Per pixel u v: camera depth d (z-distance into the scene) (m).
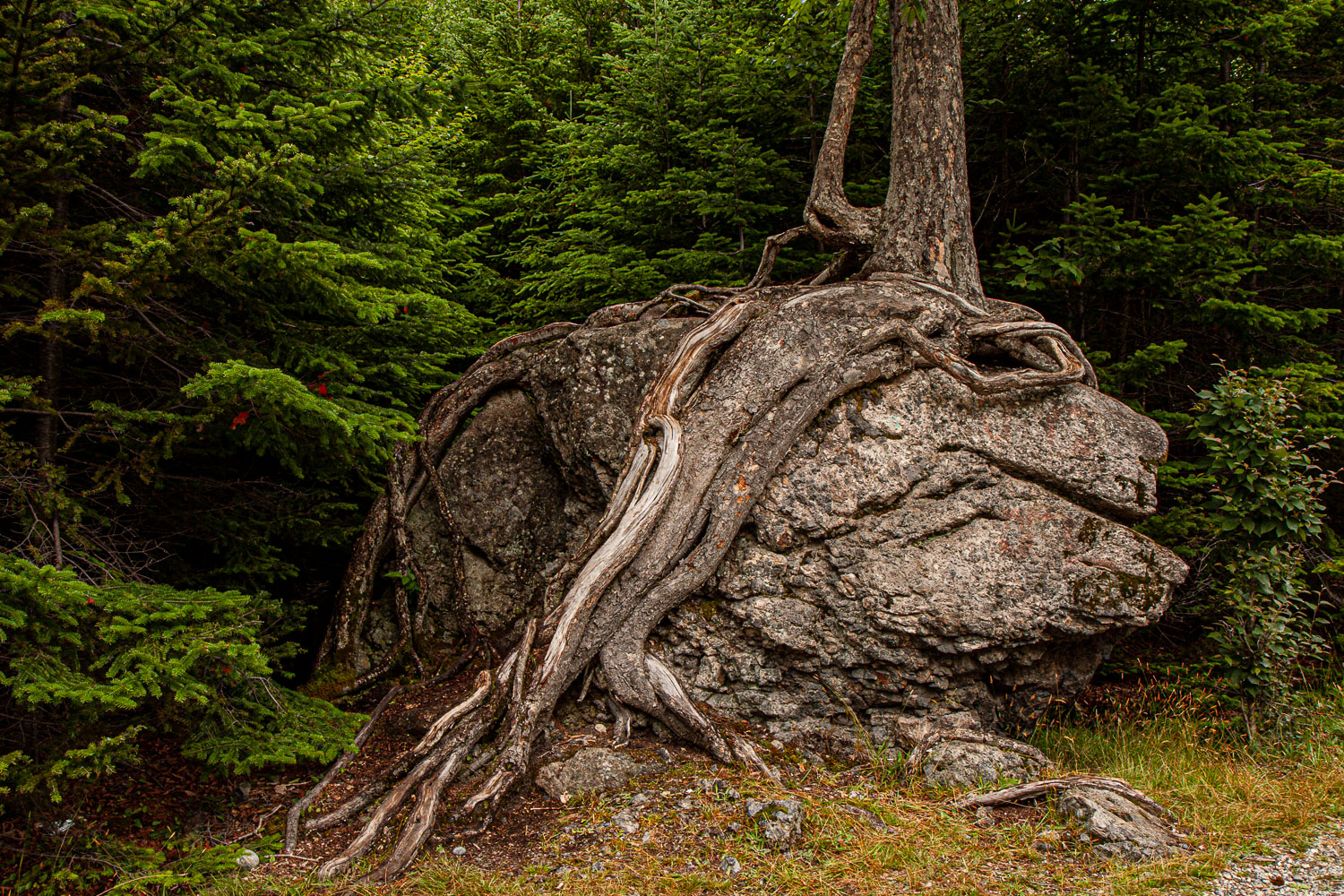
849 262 7.14
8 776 3.57
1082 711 6.28
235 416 4.79
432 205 8.82
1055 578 5.54
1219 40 8.62
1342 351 9.11
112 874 3.91
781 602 5.48
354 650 6.50
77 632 3.74
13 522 4.58
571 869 4.03
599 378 6.58
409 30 5.99
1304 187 8.38
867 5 6.87
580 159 10.26
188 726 4.44
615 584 5.48
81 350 5.36
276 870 4.16
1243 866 4.02
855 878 3.88
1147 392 8.73
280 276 5.01
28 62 4.13
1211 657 6.75
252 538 6.07
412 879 4.02
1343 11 9.16
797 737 5.34
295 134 4.78
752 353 6.10
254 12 5.73
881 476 5.69
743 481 5.61
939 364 5.87
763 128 9.77
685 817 4.38
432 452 7.02
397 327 6.57
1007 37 8.62
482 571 6.77
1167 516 7.39
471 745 4.93
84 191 4.86
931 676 5.48
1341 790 4.81
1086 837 4.16
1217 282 7.60
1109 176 8.10
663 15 10.02
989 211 9.65
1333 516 8.71
